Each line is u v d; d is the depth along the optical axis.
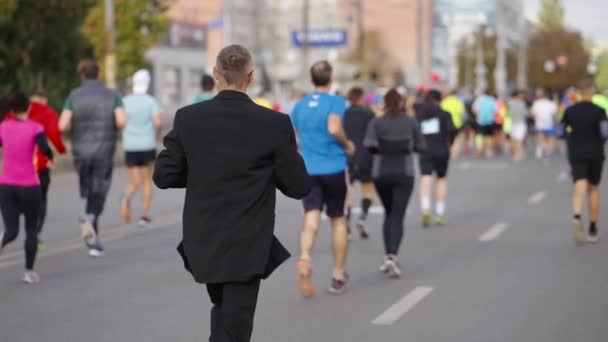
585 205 26.95
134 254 18.16
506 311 12.95
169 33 88.50
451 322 12.27
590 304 13.41
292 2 158.00
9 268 16.61
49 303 13.61
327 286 14.87
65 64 51.94
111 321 12.43
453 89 41.53
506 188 32.41
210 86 22.25
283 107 59.56
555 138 54.78
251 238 7.96
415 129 15.73
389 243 15.58
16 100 14.85
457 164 44.62
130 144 22.09
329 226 22.36
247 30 147.25
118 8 60.75
